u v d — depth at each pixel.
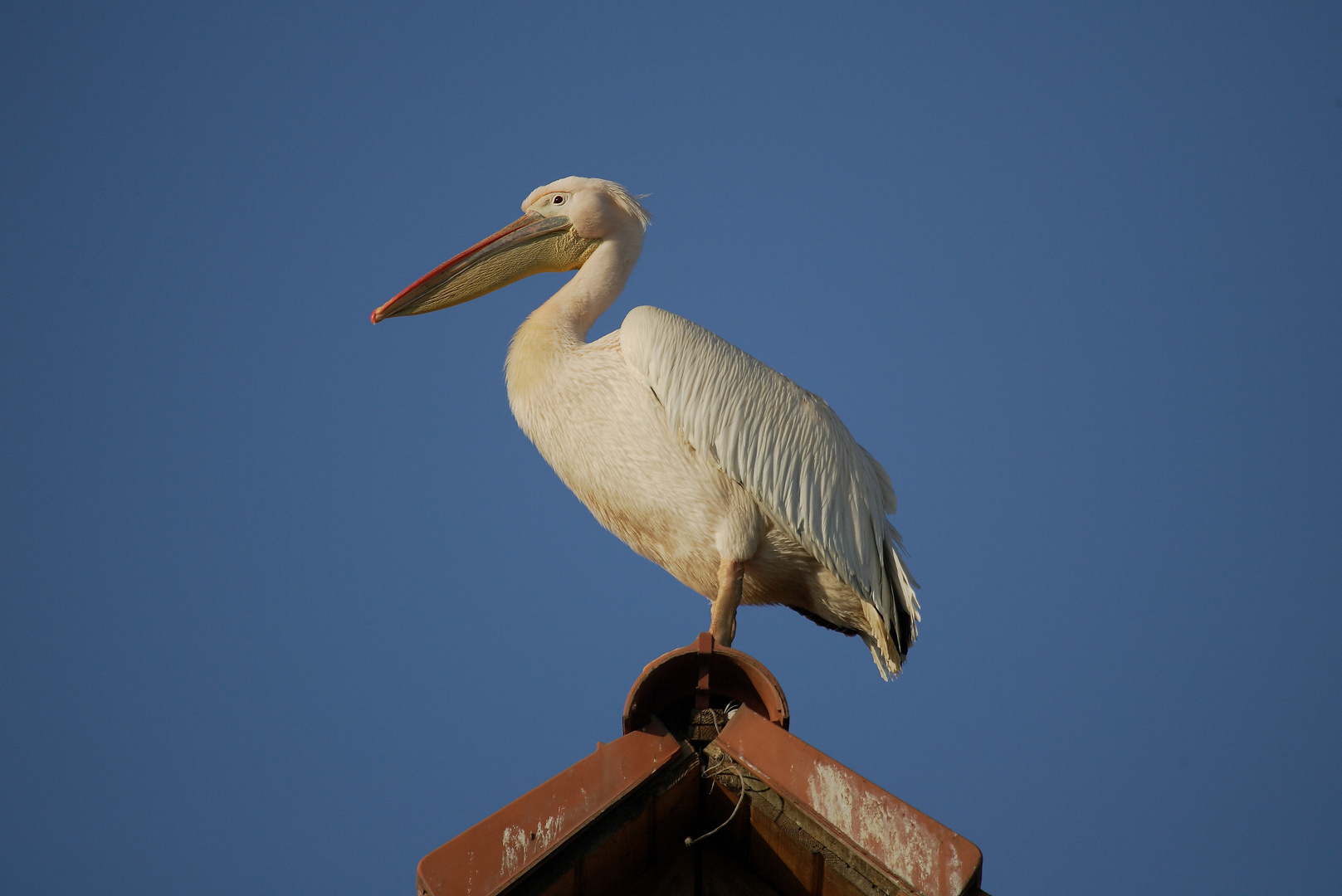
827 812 7.70
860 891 7.47
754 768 8.03
